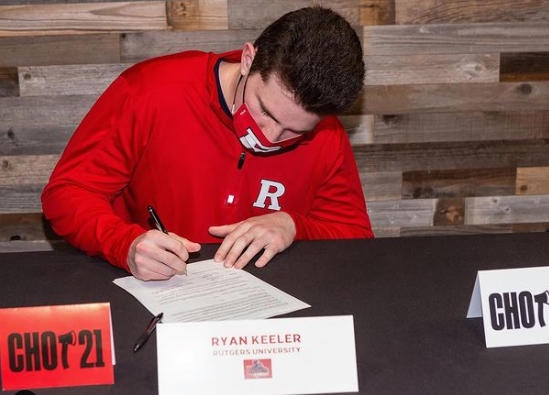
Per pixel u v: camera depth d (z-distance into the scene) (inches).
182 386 36.1
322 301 46.6
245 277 50.0
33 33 87.1
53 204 58.2
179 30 89.0
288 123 51.0
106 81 89.7
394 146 96.7
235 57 64.7
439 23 92.5
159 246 49.3
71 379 37.0
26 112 89.6
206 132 62.6
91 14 87.4
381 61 93.0
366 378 37.7
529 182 100.4
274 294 47.1
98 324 37.3
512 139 98.1
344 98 49.0
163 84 61.9
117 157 61.7
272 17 89.9
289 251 55.6
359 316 44.7
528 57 95.0
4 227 93.6
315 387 36.7
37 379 36.9
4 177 91.7
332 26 49.0
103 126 61.6
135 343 40.3
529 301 41.9
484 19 92.9
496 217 101.3
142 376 37.5
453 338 42.1
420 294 48.2
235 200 64.7
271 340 37.2
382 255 55.1
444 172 98.5
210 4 88.6
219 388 36.3
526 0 92.7
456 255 55.3
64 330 37.2
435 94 95.0
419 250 56.2
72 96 89.7
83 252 55.1
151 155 63.4
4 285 48.6
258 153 63.1
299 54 47.9
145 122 61.8
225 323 37.2
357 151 96.3
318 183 67.3
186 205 64.8
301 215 62.9
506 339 41.1
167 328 36.7
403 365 38.9
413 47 93.0
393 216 99.6
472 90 95.4
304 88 47.8
